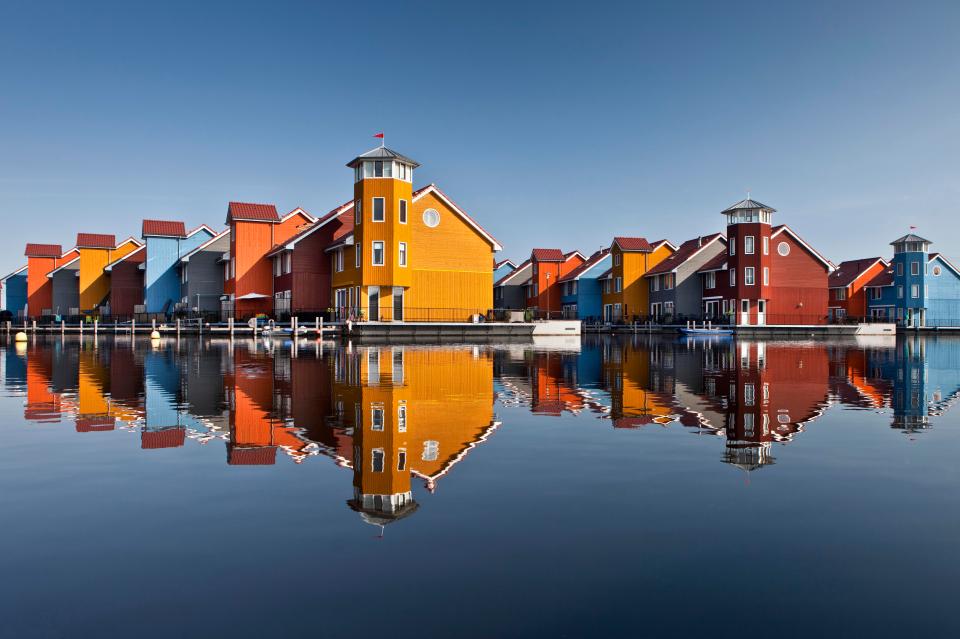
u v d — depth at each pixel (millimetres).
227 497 5355
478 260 46688
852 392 12719
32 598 3549
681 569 3939
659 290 66500
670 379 15266
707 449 7262
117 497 5363
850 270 74688
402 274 43406
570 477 6016
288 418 9281
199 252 53906
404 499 5309
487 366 18828
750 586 3715
